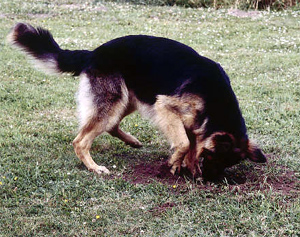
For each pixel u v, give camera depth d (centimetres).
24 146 321
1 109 371
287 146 323
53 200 269
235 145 278
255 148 281
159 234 247
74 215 259
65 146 323
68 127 349
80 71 303
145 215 259
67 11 673
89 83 296
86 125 298
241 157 280
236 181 291
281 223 250
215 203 266
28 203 267
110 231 249
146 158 314
